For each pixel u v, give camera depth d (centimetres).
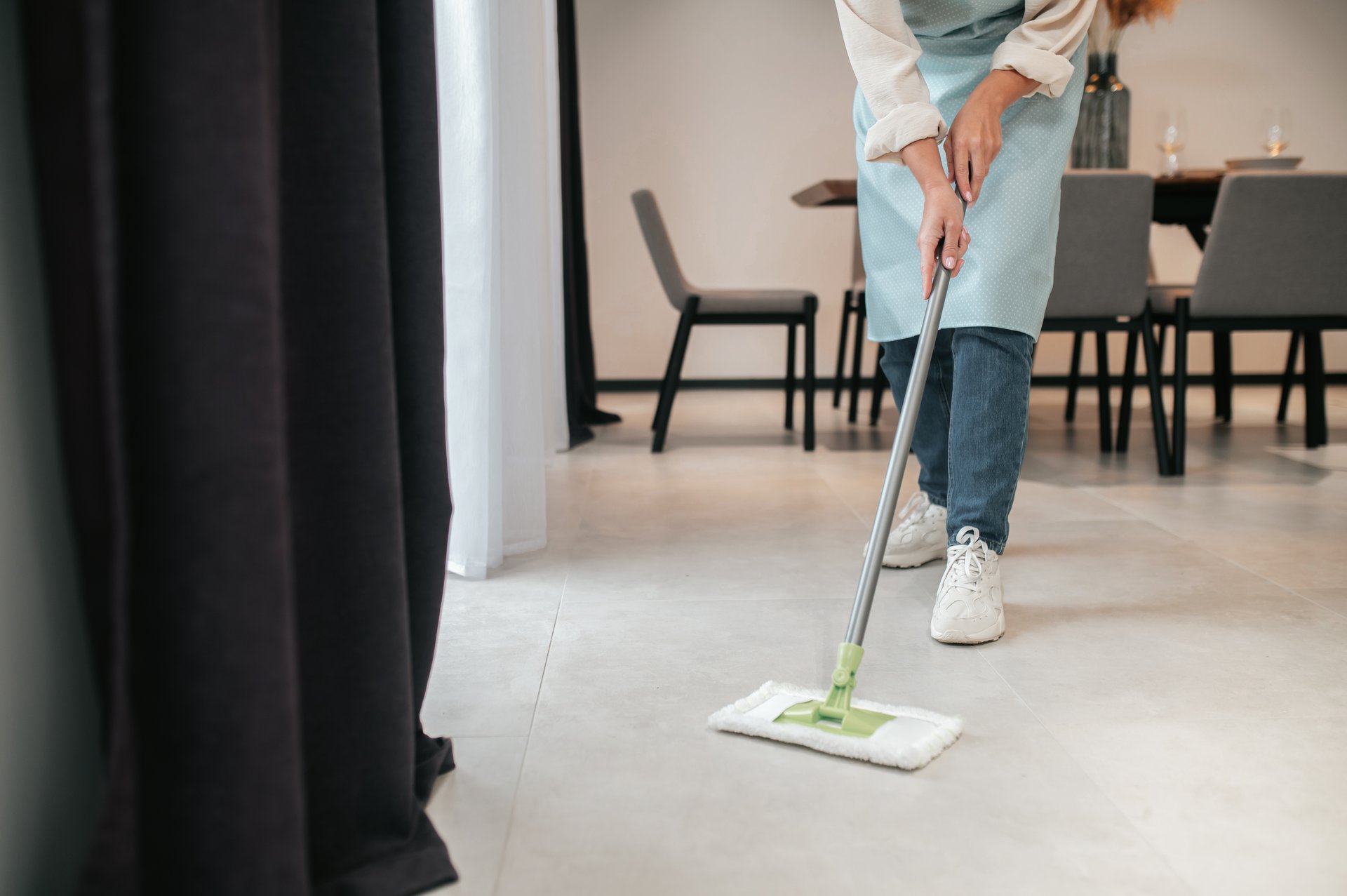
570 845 86
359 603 77
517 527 187
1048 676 125
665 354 517
